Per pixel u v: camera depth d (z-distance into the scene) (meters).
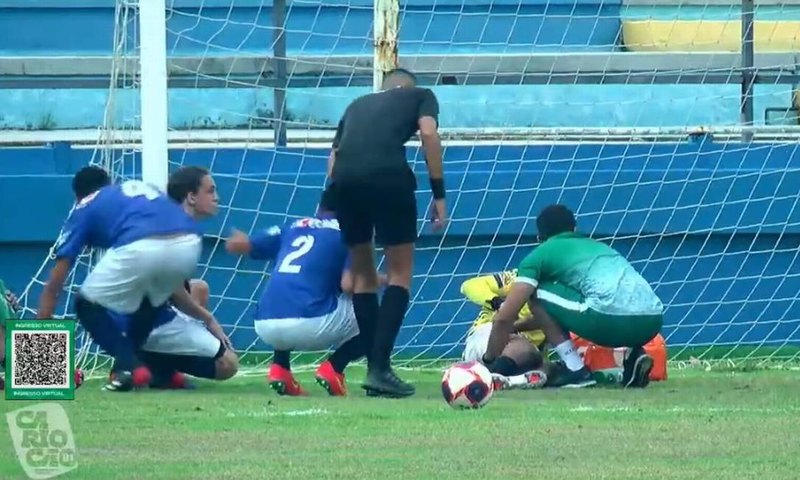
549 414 21.53
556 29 48.28
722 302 36.22
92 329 25.67
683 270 36.19
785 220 36.19
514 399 24.02
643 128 38.72
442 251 35.84
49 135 44.62
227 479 15.77
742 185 36.25
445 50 47.00
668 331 36.16
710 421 20.61
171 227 25.48
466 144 36.59
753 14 40.09
